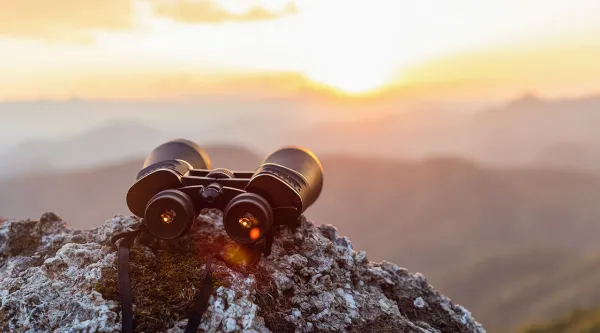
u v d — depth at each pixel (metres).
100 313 0.57
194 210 0.63
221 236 0.69
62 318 0.58
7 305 0.59
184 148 0.72
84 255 0.64
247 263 0.64
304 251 0.69
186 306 0.58
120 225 0.70
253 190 0.64
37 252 0.68
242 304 0.58
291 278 0.65
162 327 0.57
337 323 0.63
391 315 0.67
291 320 0.61
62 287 0.61
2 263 0.67
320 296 0.65
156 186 0.65
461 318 0.72
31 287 0.61
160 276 0.61
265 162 0.69
